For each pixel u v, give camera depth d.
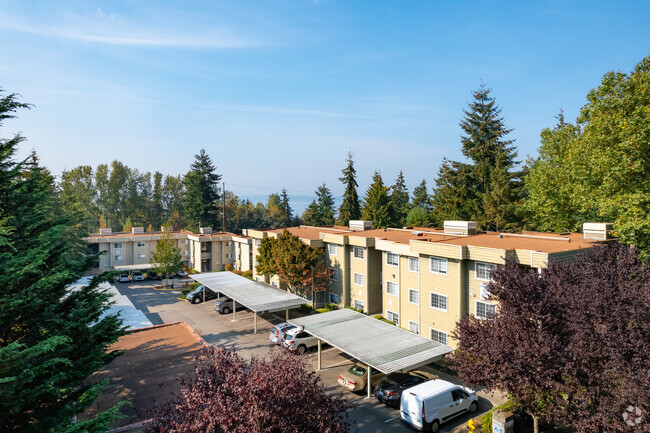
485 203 54.56
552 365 13.97
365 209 75.12
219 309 39.97
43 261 14.21
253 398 9.75
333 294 41.16
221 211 113.00
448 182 64.06
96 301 16.23
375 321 27.98
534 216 44.69
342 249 39.59
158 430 10.75
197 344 27.00
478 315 26.47
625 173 23.27
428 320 29.72
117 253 66.25
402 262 32.75
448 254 27.44
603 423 12.55
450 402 19.09
